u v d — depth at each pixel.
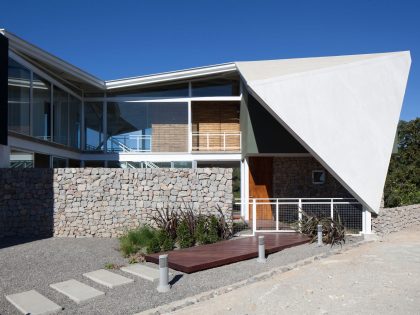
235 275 7.98
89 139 20.59
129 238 10.79
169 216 12.15
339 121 12.55
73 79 18.23
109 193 13.02
